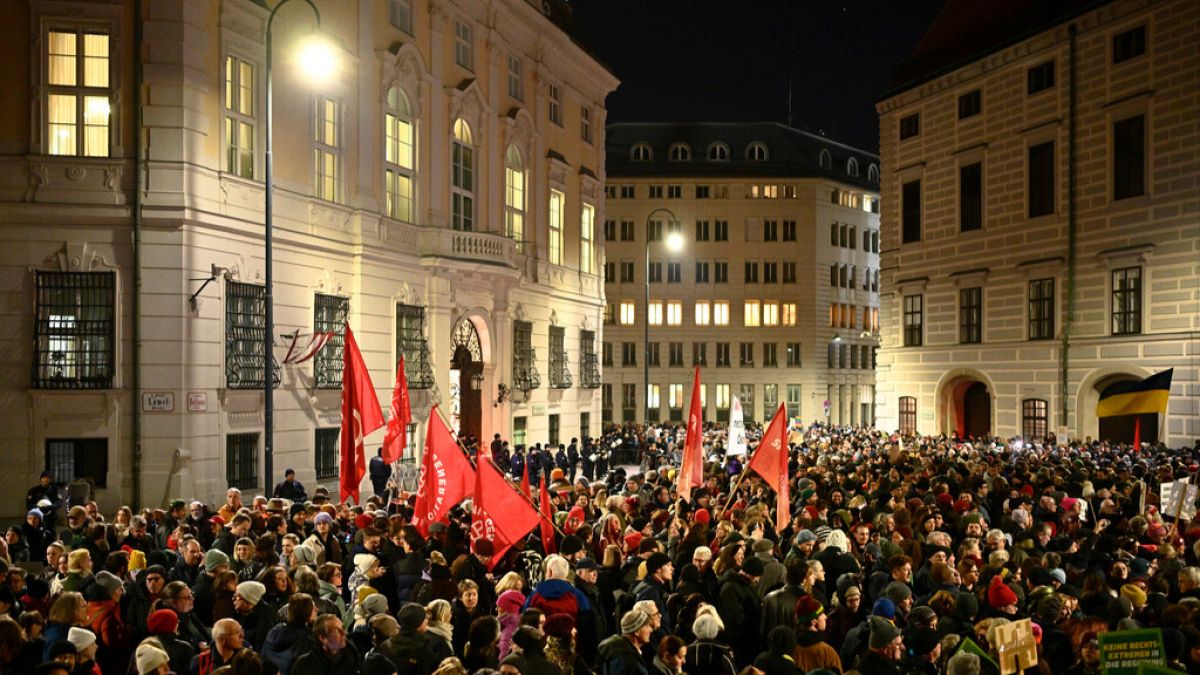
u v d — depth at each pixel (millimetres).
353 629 9961
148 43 23156
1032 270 42156
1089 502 19375
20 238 22812
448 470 14438
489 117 38094
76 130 23203
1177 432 35969
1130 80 37812
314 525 14805
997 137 44094
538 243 42750
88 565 11109
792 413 87688
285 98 26750
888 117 50812
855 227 93188
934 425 47500
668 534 14914
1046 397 41531
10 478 22672
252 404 25328
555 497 18938
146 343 23047
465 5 36344
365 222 29922
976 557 12609
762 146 89562
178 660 8969
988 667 8547
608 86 52062
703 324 87812
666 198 88125
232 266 24656
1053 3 41656
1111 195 38719
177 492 22875
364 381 17375
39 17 22922
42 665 7133
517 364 40375
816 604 9641
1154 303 36969
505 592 10180
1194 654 8875
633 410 87375
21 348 22797
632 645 8844
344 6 29188
